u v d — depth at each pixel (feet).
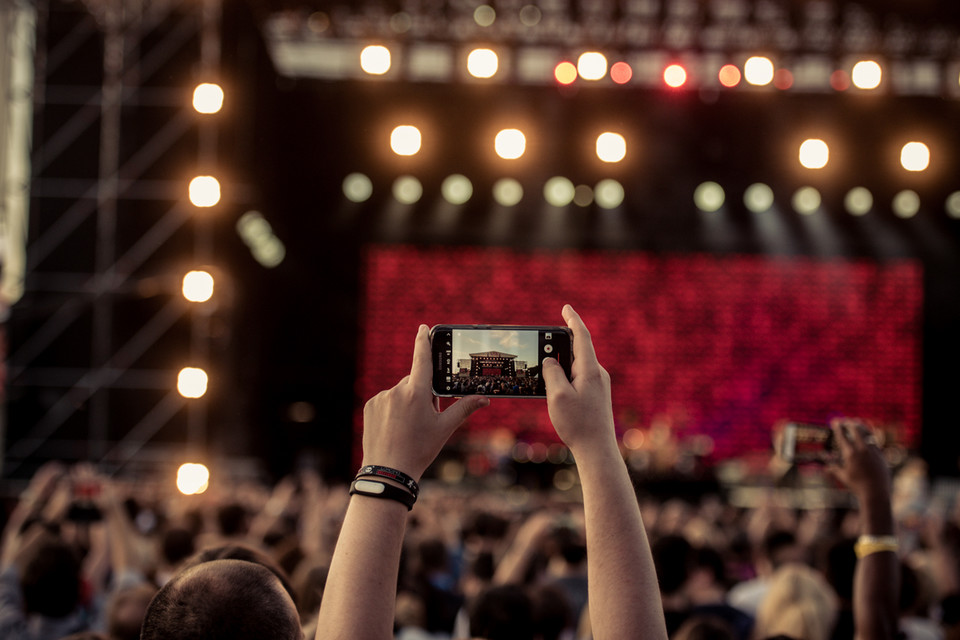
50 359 40.70
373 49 30.73
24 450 39.99
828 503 49.24
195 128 42.04
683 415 57.82
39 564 9.03
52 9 42.19
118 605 7.98
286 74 52.70
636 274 58.54
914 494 35.60
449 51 53.06
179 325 41.45
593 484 3.86
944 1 44.27
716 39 49.24
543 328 4.54
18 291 40.63
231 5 41.83
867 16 46.21
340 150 54.90
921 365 57.36
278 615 4.00
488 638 8.57
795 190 55.57
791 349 58.08
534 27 49.47
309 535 15.49
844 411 57.57
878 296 57.77
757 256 58.23
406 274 58.23
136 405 41.11
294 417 57.11
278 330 56.65
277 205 50.26
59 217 41.63
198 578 4.10
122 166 41.93
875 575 6.28
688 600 11.20
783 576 9.62
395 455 3.92
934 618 12.56
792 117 53.36
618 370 58.34
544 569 16.93
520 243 57.98
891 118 52.65
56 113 42.06
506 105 54.03
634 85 53.47
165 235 41.65
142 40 42.63
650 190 55.72
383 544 3.81
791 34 48.57
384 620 3.72
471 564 15.47
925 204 55.21
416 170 55.47
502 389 4.40
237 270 45.55
